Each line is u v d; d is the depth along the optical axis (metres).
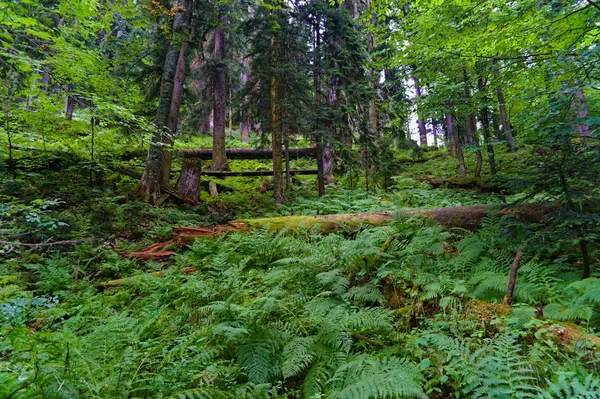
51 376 2.12
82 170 10.04
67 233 6.26
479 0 5.79
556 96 5.00
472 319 3.18
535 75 6.20
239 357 2.89
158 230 7.64
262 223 7.11
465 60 7.07
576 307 2.94
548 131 4.61
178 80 11.24
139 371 2.59
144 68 12.91
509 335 2.88
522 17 5.19
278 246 5.86
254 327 3.19
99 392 2.18
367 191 12.38
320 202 10.91
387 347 3.04
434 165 17.22
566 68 5.32
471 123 14.34
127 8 8.70
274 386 2.67
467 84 8.15
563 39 5.30
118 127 10.86
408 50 7.14
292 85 11.20
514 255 4.43
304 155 16.11
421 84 8.53
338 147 11.92
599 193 3.50
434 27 6.27
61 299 4.60
